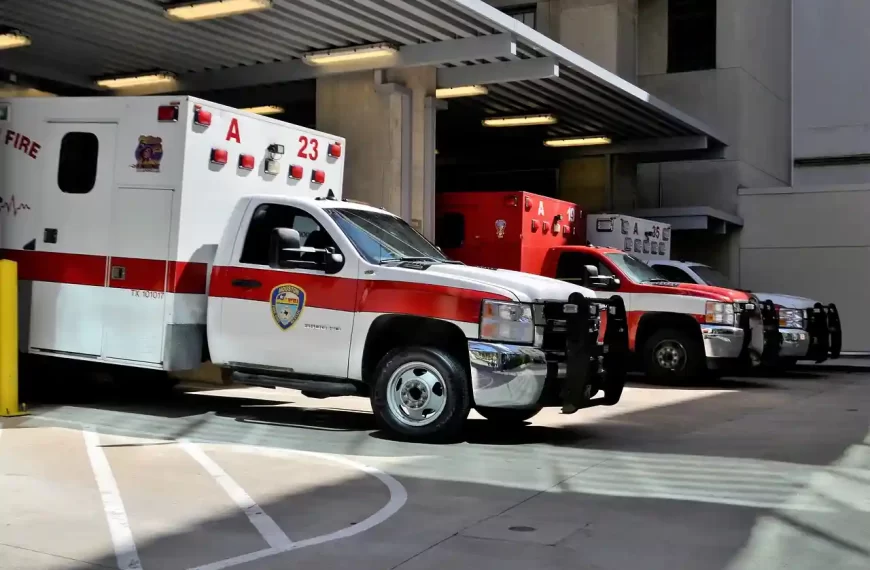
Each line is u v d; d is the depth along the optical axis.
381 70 14.97
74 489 6.32
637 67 26.59
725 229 23.95
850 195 23.50
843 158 29.78
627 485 6.80
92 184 9.50
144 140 9.27
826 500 6.38
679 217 22.77
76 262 9.54
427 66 15.19
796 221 24.16
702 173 25.52
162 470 6.98
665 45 26.28
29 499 6.02
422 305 8.33
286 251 8.74
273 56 15.09
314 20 13.16
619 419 10.40
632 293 14.45
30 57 15.12
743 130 25.33
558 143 22.52
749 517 5.90
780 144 28.78
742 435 9.30
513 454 7.99
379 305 8.48
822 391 13.86
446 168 26.56
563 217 16.08
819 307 16.67
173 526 5.50
